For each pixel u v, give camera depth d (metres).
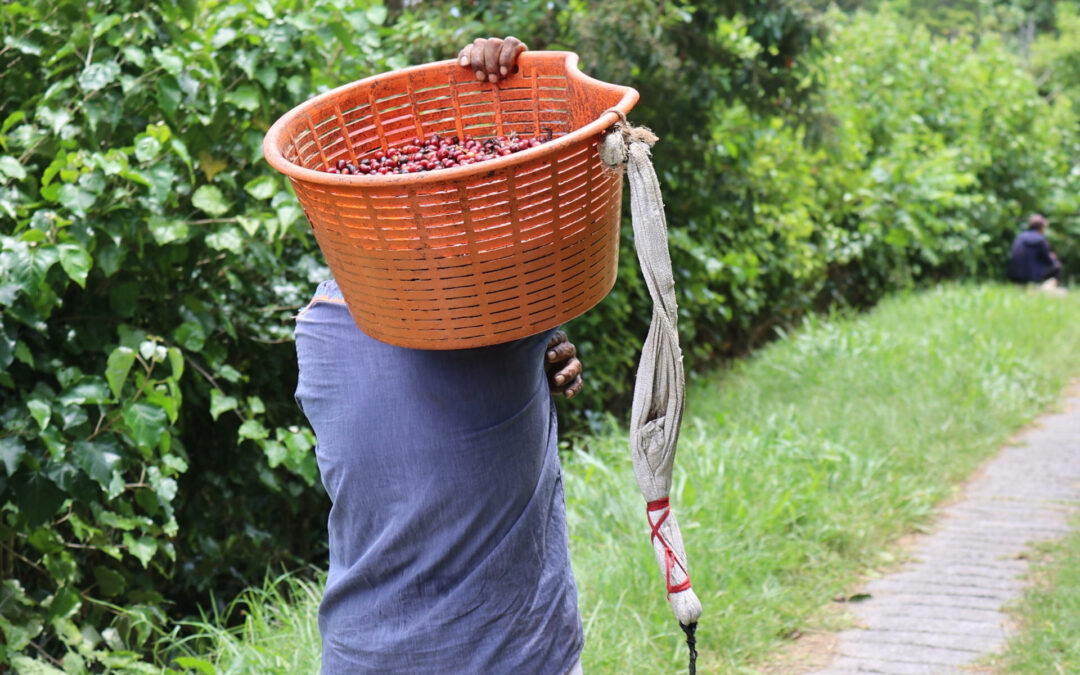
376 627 2.01
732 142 9.04
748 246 9.78
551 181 1.67
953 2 44.78
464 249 1.70
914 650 4.00
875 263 12.73
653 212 1.75
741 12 7.81
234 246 4.12
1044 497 5.88
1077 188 16.89
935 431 6.95
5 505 3.61
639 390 1.89
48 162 4.07
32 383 3.93
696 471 5.39
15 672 3.51
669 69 7.05
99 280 4.09
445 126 2.42
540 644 2.05
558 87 2.35
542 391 2.09
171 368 4.16
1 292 3.43
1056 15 27.56
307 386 2.04
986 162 14.63
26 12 4.02
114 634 3.87
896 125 13.69
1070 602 4.21
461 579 1.98
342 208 1.71
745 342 10.56
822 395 7.80
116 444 3.70
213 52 4.33
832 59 12.38
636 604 4.09
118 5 4.13
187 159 3.86
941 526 5.47
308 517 5.42
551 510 2.15
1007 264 15.76
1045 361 9.51
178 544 4.69
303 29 4.33
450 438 1.93
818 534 4.98
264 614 4.14
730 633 4.01
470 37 6.47
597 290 1.86
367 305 1.83
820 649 4.06
